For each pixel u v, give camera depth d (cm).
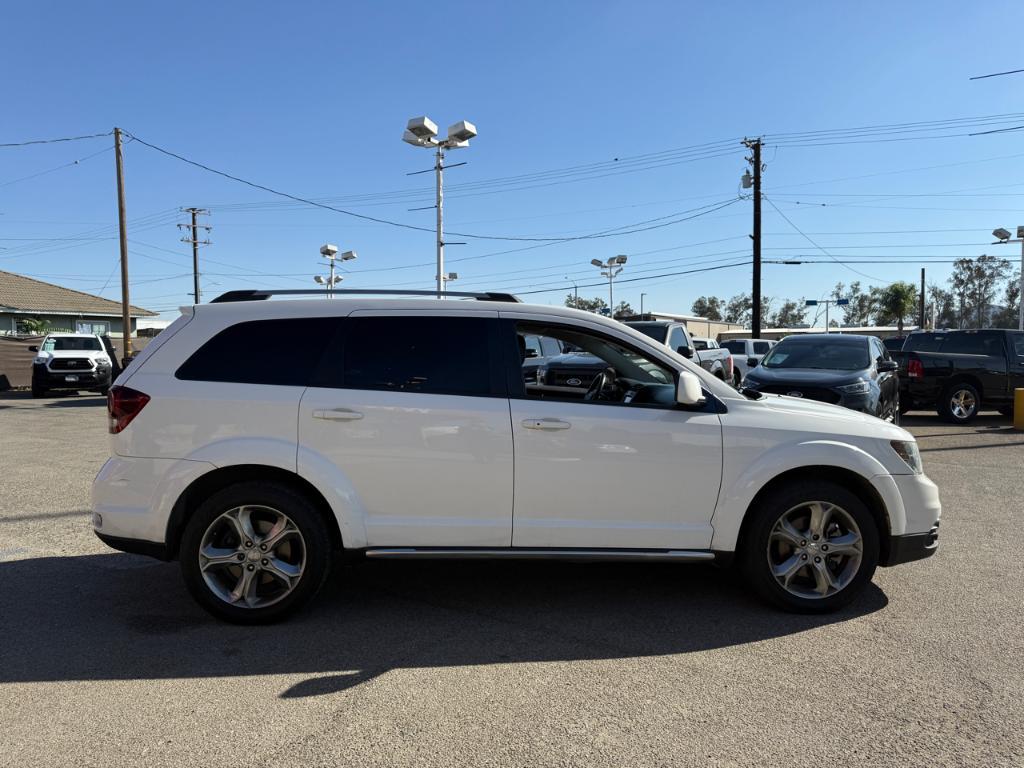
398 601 432
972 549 536
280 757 266
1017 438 1119
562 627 392
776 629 389
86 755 266
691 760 265
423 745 275
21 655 353
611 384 493
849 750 272
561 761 264
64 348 2209
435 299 418
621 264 3547
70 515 633
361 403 388
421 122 1819
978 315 7050
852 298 8550
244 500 384
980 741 278
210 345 400
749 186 2831
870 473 407
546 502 395
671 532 400
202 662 346
